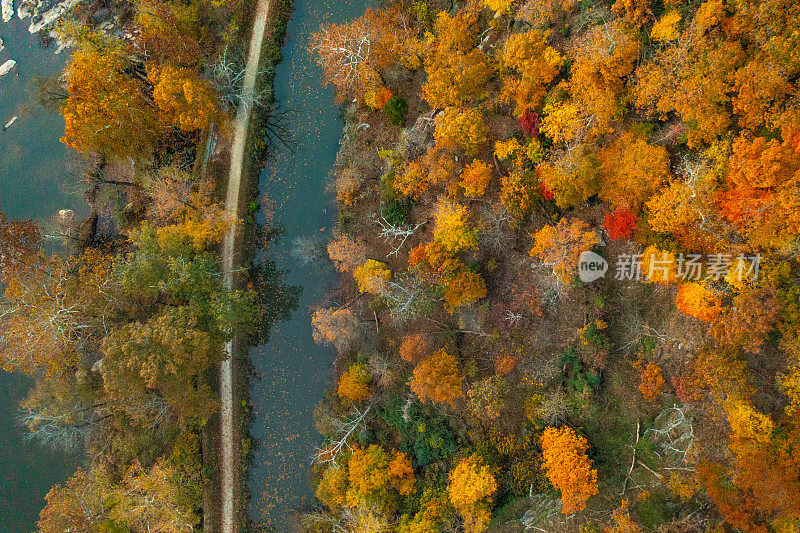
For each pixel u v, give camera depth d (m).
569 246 31.41
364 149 39.12
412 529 32.91
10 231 36.56
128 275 35.56
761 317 26.58
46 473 40.31
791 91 25.30
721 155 27.03
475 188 33.50
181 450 39.75
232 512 39.66
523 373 34.66
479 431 35.31
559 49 32.44
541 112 32.50
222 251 40.44
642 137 29.91
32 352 35.47
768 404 27.95
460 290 33.94
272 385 40.00
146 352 33.25
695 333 29.78
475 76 33.38
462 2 37.00
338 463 36.22
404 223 37.25
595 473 30.59
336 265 39.09
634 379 32.62
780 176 25.14
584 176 29.83
